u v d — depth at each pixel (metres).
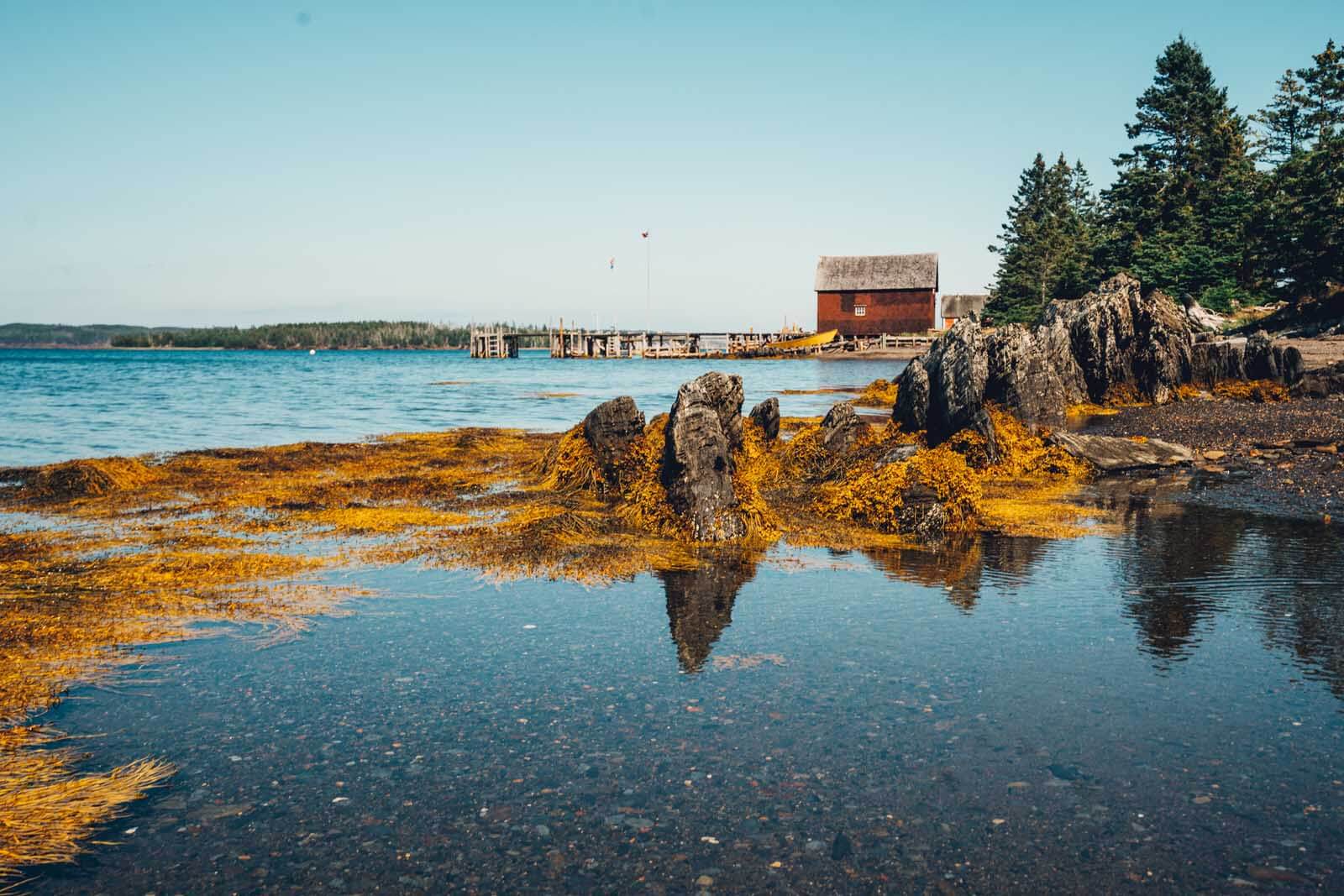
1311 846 4.05
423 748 5.13
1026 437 17.22
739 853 4.04
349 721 5.51
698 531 10.88
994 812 4.36
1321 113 61.50
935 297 94.00
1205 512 12.20
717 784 4.67
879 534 11.14
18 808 4.42
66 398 42.31
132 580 8.86
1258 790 4.54
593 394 45.75
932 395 18.19
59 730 5.39
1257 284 56.00
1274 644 6.76
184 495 14.66
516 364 98.31
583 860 4.00
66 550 10.42
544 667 6.45
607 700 5.82
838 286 93.88
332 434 26.17
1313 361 34.22
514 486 15.52
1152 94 68.19
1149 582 8.61
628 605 8.05
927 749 5.04
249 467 17.91
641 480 12.27
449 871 3.94
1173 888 3.75
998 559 9.72
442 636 7.17
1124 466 16.16
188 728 5.42
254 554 10.14
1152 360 27.67
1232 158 65.38
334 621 7.58
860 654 6.64
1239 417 22.09
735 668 6.37
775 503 13.30
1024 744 5.08
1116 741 5.11
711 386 15.20
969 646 6.80
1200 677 6.09
